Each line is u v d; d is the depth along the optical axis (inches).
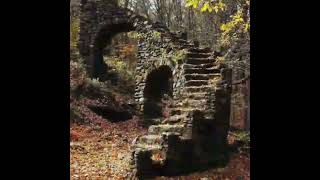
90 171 433.4
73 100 741.9
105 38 874.8
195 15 1120.2
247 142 511.5
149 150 414.6
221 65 551.2
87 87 793.6
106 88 836.6
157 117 780.6
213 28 917.2
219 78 503.5
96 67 869.8
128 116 778.2
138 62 783.7
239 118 628.7
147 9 1368.1
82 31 872.3
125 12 820.0
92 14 864.3
